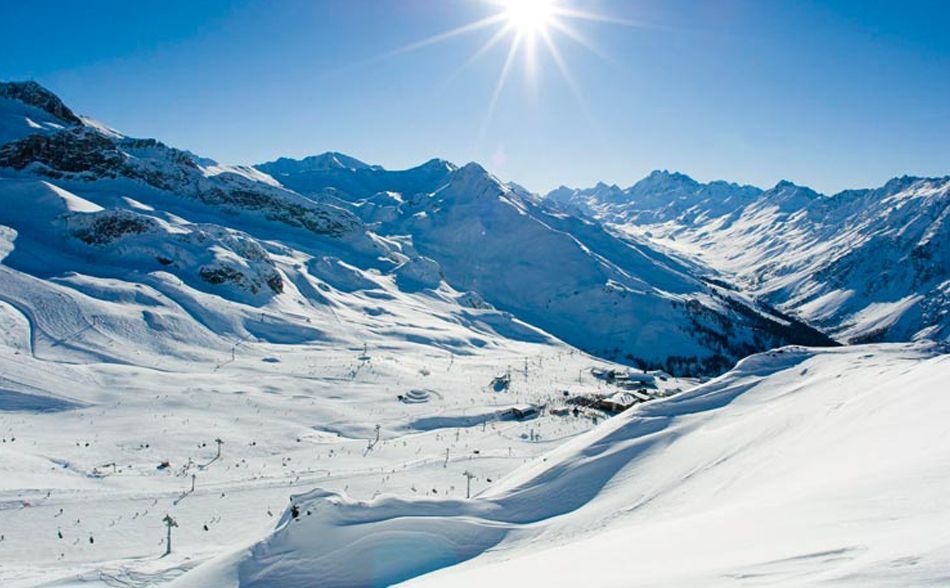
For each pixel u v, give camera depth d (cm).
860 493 2008
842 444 3316
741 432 4709
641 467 4691
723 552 1709
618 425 5822
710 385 6644
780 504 2264
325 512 3809
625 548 2264
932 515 1554
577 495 4425
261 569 3397
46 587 3984
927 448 2473
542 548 3441
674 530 2427
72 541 5000
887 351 7706
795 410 4734
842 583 1093
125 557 4781
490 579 2209
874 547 1326
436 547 3581
